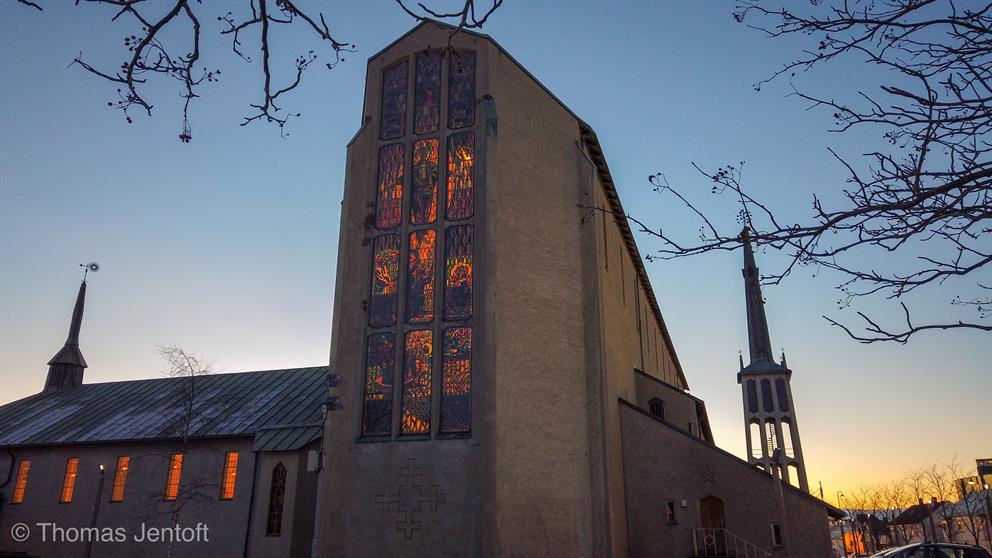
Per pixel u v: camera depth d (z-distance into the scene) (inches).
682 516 973.2
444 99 968.3
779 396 2743.6
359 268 932.0
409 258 912.3
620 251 1354.6
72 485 1413.6
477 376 834.2
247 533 1194.6
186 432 1290.6
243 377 1660.9
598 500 882.1
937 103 231.9
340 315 907.4
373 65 1031.0
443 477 805.9
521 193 951.0
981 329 219.0
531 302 912.9
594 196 1039.0
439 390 846.5
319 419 1305.4
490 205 896.9
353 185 970.7
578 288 986.7
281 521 1183.6
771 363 2837.1
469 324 861.2
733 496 963.3
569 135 1071.6
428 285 895.1
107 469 1387.8
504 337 863.1
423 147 958.4
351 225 951.6
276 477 1224.8
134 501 1331.2
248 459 1264.8
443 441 820.0
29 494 1435.8
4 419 1663.4
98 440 1413.6
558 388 903.7
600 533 866.8
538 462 842.8
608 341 1042.7
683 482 989.8
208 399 1535.4
